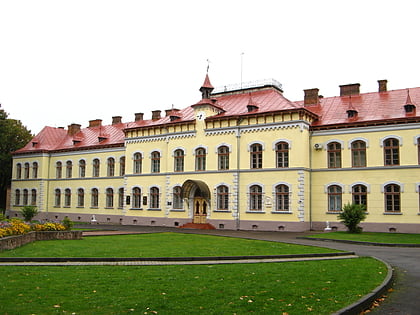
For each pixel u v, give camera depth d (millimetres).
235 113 42719
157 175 46688
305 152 38438
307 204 38312
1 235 22000
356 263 17438
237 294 11500
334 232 34469
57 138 63688
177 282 13016
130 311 9820
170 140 45875
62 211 58625
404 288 13414
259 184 39562
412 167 35125
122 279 13430
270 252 20609
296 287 12461
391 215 35688
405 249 23812
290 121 38469
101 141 56344
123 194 52125
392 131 36250
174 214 44750
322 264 17125
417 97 38656
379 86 42188
